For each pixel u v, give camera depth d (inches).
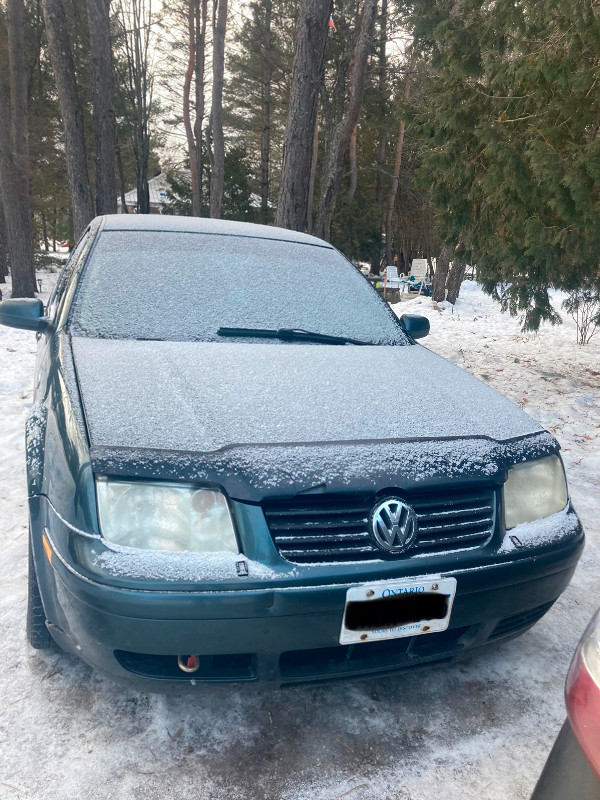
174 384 80.9
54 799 65.4
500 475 74.0
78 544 63.9
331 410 77.8
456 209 275.3
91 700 79.4
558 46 208.8
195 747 73.2
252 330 105.6
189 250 122.9
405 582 66.1
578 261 234.8
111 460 65.4
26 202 627.8
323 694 83.5
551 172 208.4
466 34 251.4
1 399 215.0
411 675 88.4
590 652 47.6
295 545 65.1
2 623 93.0
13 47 598.9
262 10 1003.9
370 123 1093.8
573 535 79.1
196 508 64.9
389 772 71.3
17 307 109.0
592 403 247.8
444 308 607.8
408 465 69.7
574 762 48.8
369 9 447.8
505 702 83.7
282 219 343.0
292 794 67.8
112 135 537.6
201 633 62.4
